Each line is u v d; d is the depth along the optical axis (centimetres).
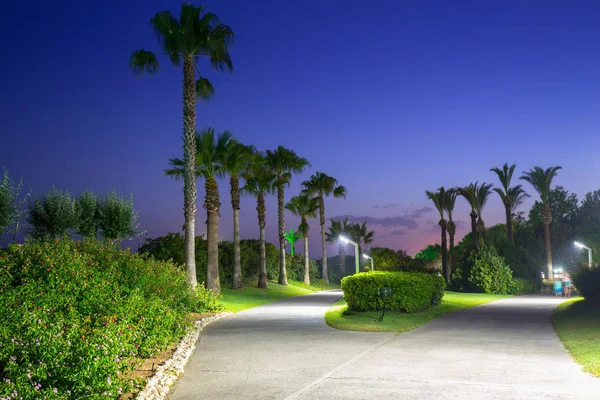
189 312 2233
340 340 1425
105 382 698
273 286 5000
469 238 7538
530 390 825
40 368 654
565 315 2109
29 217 2728
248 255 5325
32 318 888
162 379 889
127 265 1883
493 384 870
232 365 1075
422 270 6003
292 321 1995
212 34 2758
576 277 2625
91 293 1333
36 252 1470
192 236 2714
